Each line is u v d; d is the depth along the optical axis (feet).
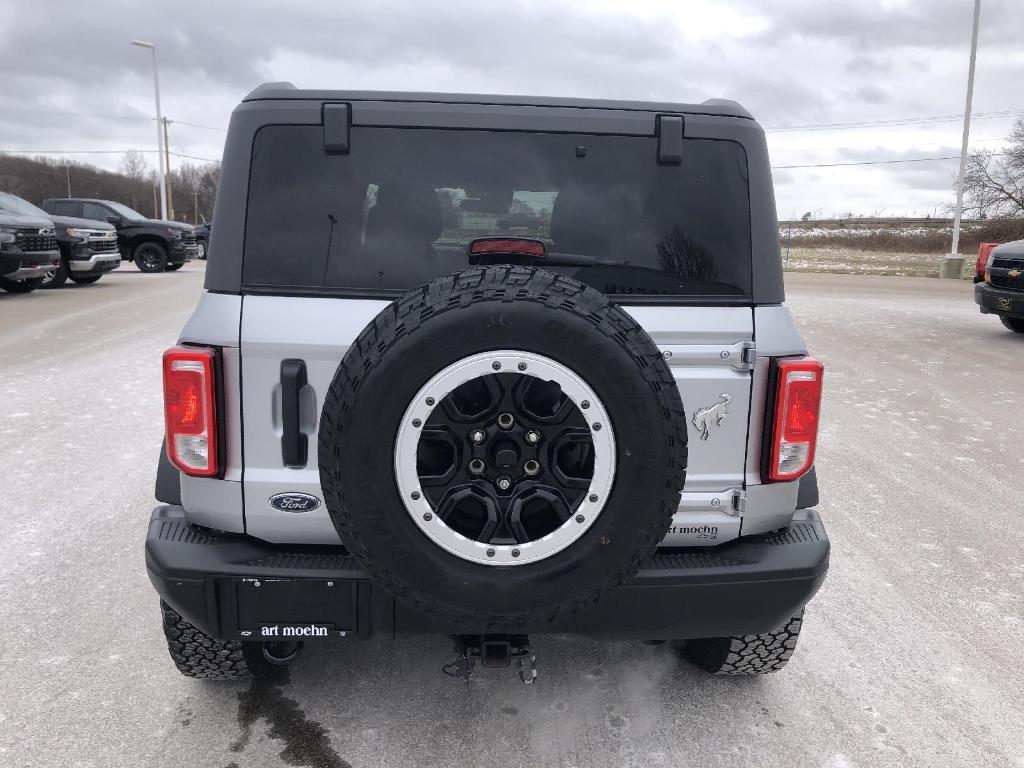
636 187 7.38
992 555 13.35
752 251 7.36
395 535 6.28
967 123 82.33
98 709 8.59
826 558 7.54
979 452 19.53
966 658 10.12
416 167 7.22
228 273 7.07
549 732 8.41
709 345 7.20
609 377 6.11
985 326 42.27
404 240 7.18
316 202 7.12
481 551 6.33
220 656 8.47
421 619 7.01
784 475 7.35
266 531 7.21
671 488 6.35
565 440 6.30
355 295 7.04
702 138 7.38
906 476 17.61
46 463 16.90
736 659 8.95
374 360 6.04
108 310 40.65
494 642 7.14
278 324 6.91
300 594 7.00
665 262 7.38
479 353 6.08
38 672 9.26
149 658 9.63
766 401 7.32
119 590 11.32
